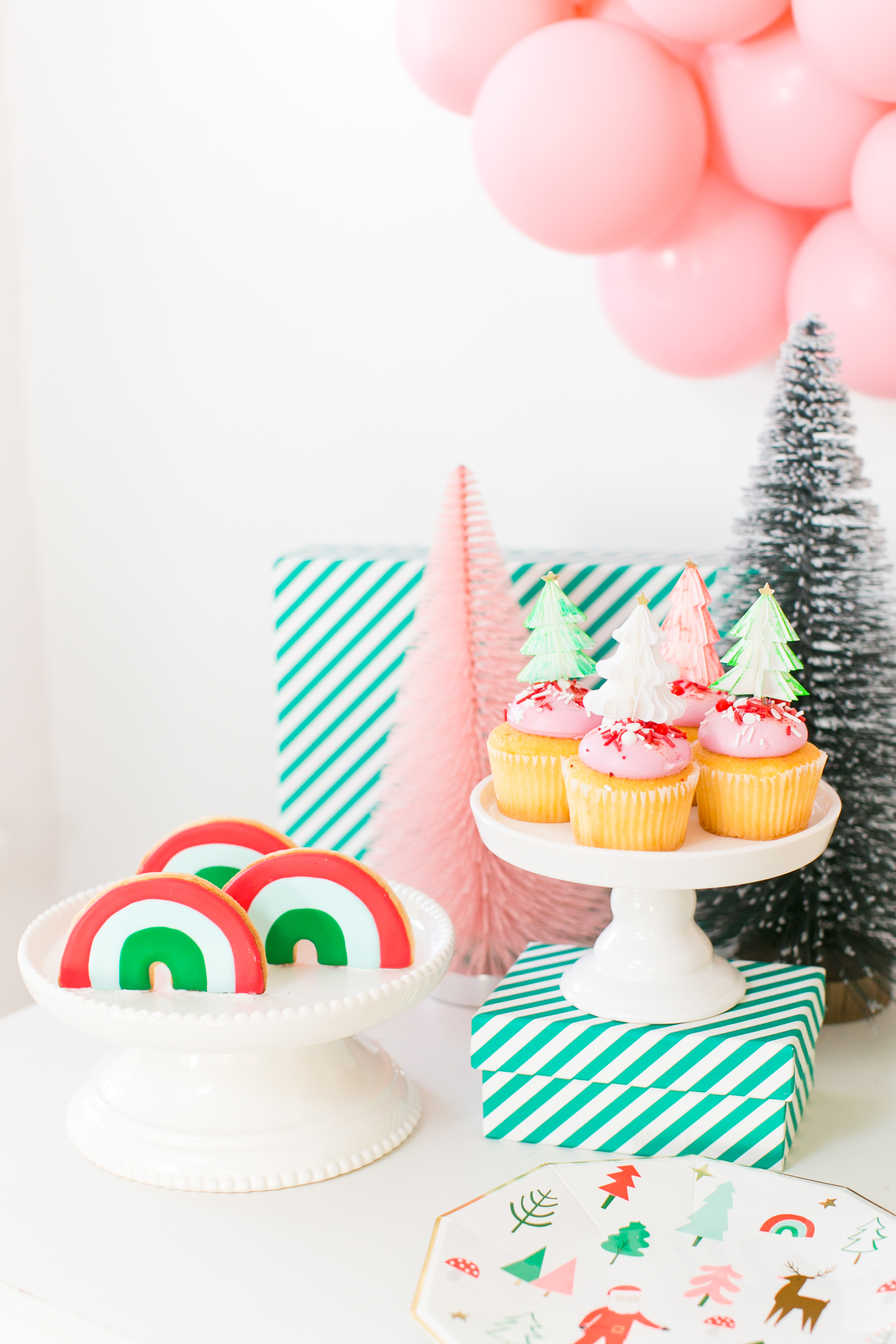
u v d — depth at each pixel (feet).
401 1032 4.66
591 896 4.71
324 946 4.28
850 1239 3.89
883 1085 4.41
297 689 5.04
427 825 4.73
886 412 5.00
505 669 4.66
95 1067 4.44
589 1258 3.86
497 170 4.82
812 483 4.47
